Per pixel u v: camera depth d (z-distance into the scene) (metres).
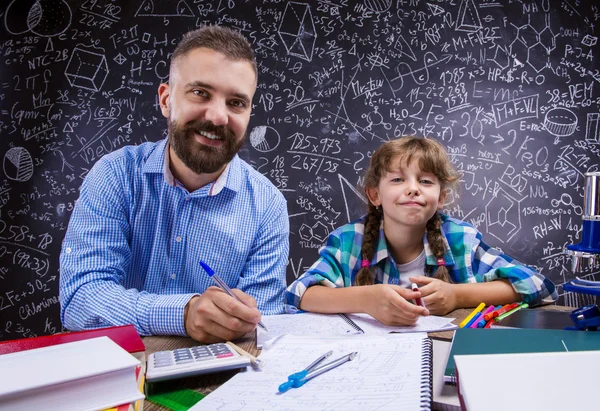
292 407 0.41
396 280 1.10
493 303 0.91
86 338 0.52
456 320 0.80
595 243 0.64
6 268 1.96
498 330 0.61
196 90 0.84
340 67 2.06
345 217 2.04
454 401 0.41
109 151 2.00
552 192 2.09
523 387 0.32
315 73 2.06
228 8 2.05
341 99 2.06
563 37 2.11
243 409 0.41
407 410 0.38
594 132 2.11
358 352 0.56
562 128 2.10
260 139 2.03
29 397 0.33
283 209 1.06
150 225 0.95
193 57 0.84
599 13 2.12
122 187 0.93
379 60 2.07
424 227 1.11
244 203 1.00
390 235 1.12
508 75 2.10
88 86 2.00
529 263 2.08
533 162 2.09
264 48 2.05
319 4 2.07
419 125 2.07
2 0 1.99
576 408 0.29
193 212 0.96
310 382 0.47
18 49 1.99
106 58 2.01
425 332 0.70
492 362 0.37
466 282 1.06
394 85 2.08
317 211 2.04
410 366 0.48
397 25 2.08
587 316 0.63
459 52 2.10
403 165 1.05
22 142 1.98
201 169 0.90
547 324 0.72
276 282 0.96
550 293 0.94
